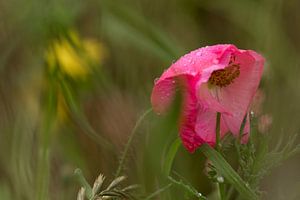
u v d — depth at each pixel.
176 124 0.94
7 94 1.15
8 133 1.12
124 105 1.15
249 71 0.95
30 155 1.10
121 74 1.20
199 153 1.05
